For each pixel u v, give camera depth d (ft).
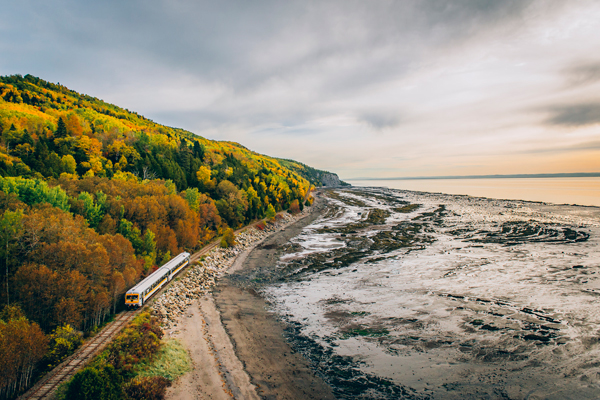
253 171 571.28
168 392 87.45
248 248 285.02
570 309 136.05
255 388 92.27
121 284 133.39
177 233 227.20
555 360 101.60
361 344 117.29
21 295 105.09
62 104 543.80
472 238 281.54
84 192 179.83
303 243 301.43
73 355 97.66
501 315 134.00
